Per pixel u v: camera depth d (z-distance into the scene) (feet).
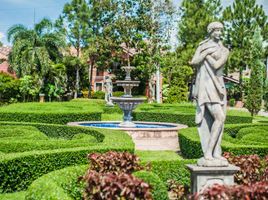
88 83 173.78
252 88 109.70
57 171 24.88
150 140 58.08
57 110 74.59
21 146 35.96
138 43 138.41
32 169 30.22
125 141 39.22
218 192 16.75
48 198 18.99
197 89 23.11
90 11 160.56
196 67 23.30
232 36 157.99
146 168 25.18
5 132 44.34
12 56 129.80
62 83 139.03
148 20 135.33
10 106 84.38
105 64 158.81
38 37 130.52
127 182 18.19
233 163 24.66
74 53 183.52
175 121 81.66
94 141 39.93
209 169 22.35
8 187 29.07
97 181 18.93
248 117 81.15
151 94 142.82
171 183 25.16
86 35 159.33
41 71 128.77
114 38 150.20
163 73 147.84
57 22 163.22
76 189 24.41
